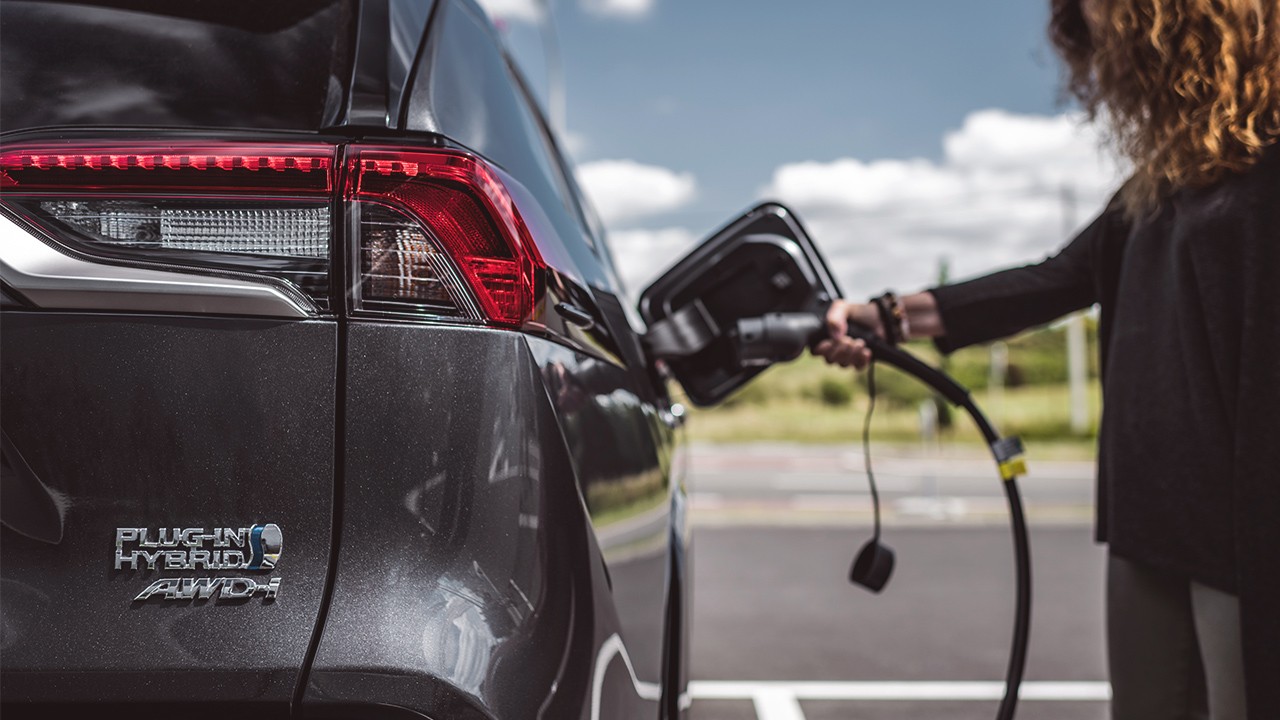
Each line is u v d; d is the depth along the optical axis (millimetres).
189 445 799
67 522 792
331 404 810
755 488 17969
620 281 1688
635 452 1066
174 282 803
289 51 940
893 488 17844
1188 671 1405
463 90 1006
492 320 844
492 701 777
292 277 819
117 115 898
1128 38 1312
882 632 4512
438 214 843
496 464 818
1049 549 7422
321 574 791
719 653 4105
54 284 797
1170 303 1321
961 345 1704
